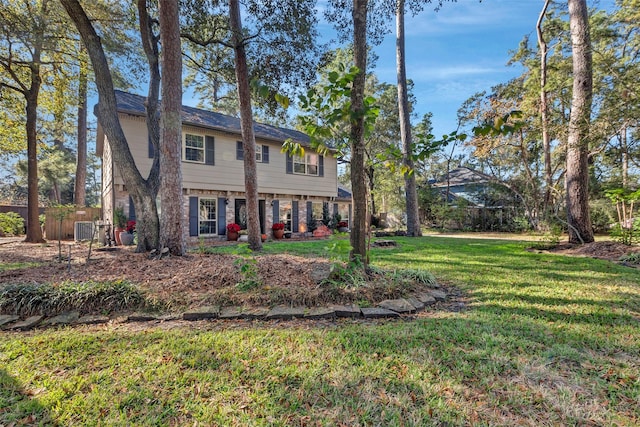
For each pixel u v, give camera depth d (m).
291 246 9.88
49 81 13.03
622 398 1.94
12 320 3.34
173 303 3.69
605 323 3.15
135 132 10.70
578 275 5.40
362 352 2.57
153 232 6.60
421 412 1.83
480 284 4.84
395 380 2.16
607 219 14.77
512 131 2.91
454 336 2.86
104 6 8.55
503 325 3.12
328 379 2.18
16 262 6.68
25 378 2.21
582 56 8.54
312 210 16.55
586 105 8.39
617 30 14.27
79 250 8.95
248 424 1.74
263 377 2.21
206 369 2.32
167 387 2.09
